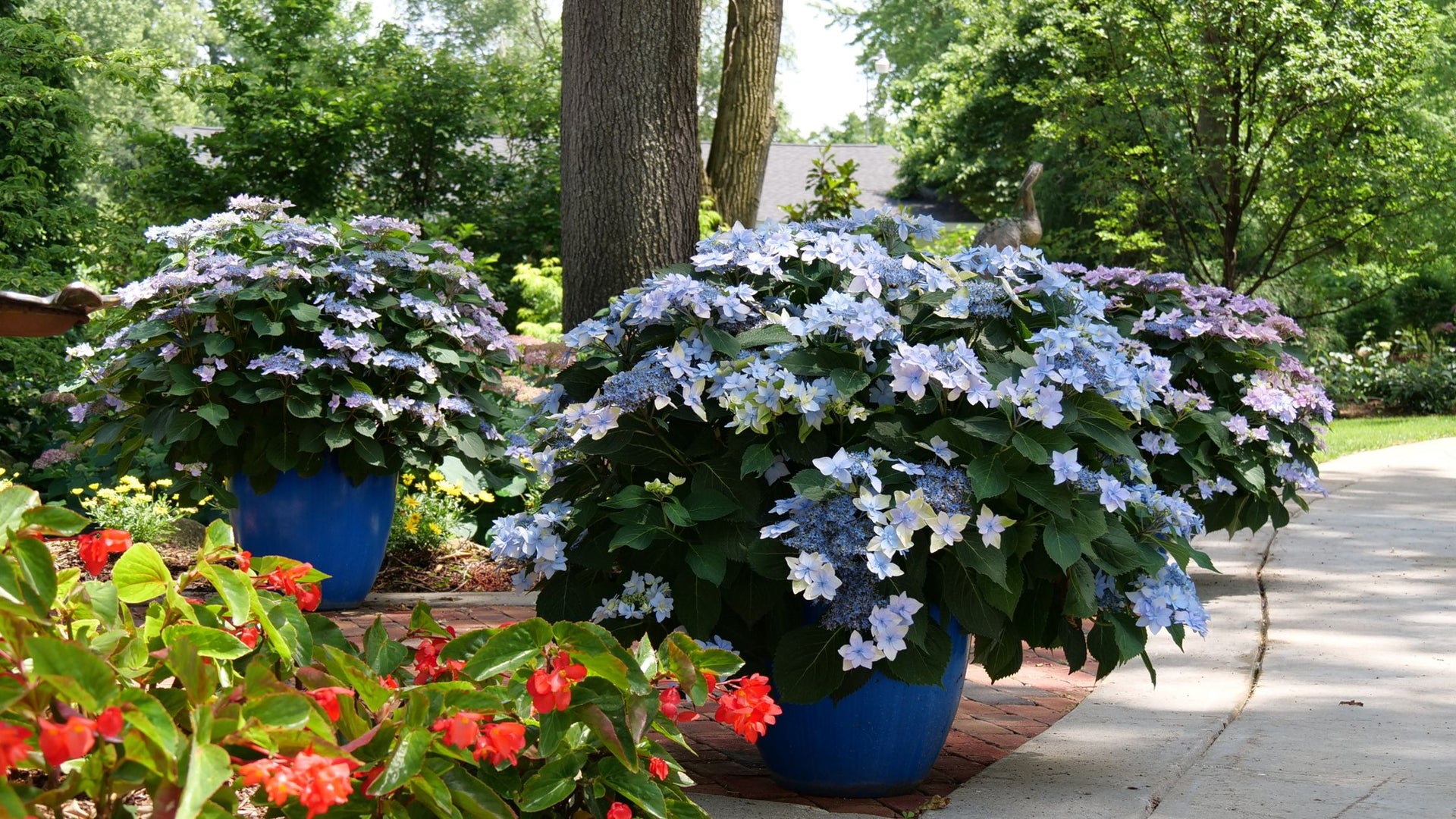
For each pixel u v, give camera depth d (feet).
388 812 5.91
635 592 9.39
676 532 9.38
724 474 9.29
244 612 6.52
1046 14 65.36
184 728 5.64
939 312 9.66
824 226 11.09
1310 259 52.08
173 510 19.88
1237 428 16.63
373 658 7.47
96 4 143.95
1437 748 10.85
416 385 16.10
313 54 47.26
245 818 7.08
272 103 44.14
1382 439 40.65
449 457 19.98
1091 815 9.09
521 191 48.34
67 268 30.12
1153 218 54.60
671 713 7.35
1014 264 10.15
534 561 10.16
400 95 46.39
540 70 52.47
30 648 4.91
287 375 15.24
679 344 9.38
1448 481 29.58
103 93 119.96
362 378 16.16
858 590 8.84
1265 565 19.95
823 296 10.30
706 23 130.72
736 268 10.39
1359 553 20.77
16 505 5.69
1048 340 9.18
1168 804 9.40
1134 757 10.75
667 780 7.47
